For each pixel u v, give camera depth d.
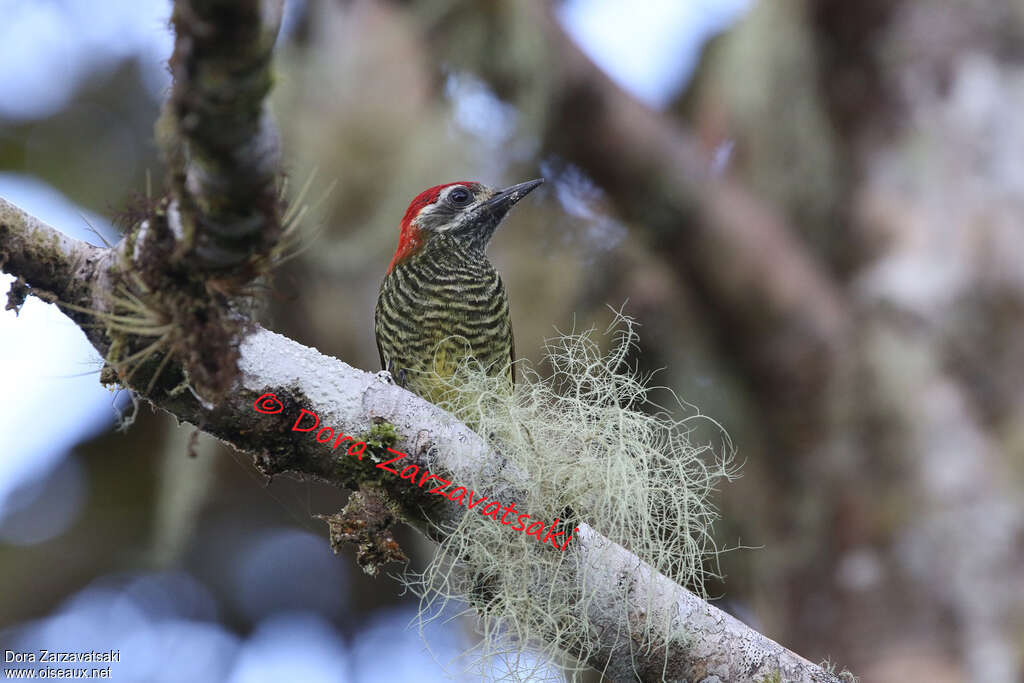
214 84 3.82
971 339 10.80
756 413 11.67
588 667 6.59
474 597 6.39
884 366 10.95
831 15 12.52
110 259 5.55
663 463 7.36
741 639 6.34
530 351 11.98
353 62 11.77
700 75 15.12
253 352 5.94
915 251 11.44
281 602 16.53
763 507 11.39
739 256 11.84
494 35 12.15
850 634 10.31
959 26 12.20
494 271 11.05
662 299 12.23
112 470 15.56
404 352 10.84
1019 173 11.47
